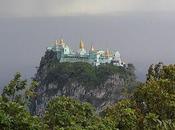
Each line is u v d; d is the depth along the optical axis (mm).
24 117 48688
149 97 92188
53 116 69375
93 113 75000
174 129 81750
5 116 45562
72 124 66062
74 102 74500
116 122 77750
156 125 80312
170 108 89375
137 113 86250
